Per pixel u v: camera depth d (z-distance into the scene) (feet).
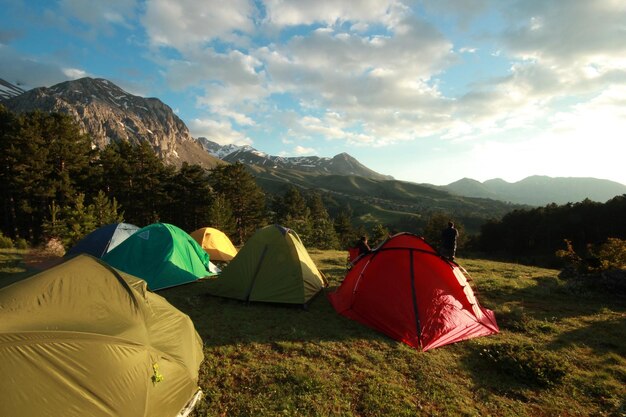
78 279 14.20
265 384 16.56
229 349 20.26
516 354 19.13
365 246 44.57
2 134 116.47
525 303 31.50
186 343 16.85
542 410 15.56
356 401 15.52
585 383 17.56
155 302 17.72
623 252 39.45
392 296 24.67
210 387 16.22
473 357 20.36
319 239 155.53
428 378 17.66
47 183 114.11
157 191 145.18
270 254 30.25
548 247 196.95
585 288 35.01
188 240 38.22
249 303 28.96
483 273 46.62
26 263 44.34
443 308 23.76
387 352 20.67
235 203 174.40
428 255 25.36
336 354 20.29
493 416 14.92
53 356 10.68
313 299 30.35
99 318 13.09
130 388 11.80
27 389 9.87
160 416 12.76
